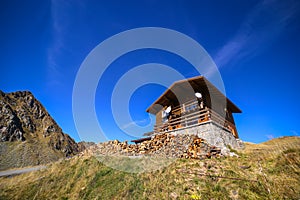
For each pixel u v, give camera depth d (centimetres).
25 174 1046
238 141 1508
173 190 510
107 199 559
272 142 1634
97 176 750
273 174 521
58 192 694
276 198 396
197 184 520
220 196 437
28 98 11175
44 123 9950
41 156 5194
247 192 435
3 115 7619
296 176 476
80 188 684
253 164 636
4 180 976
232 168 612
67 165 1009
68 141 9519
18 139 6769
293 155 609
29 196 690
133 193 551
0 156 3888
